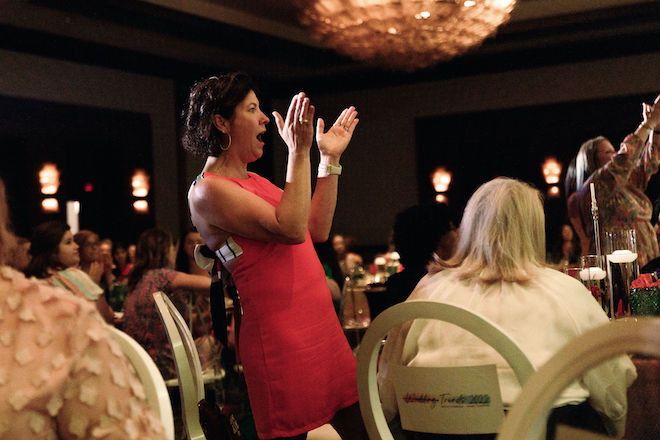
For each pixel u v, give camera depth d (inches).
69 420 31.9
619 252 103.5
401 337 69.2
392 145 507.8
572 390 50.3
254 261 81.1
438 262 75.4
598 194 161.3
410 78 491.8
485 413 60.0
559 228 382.9
